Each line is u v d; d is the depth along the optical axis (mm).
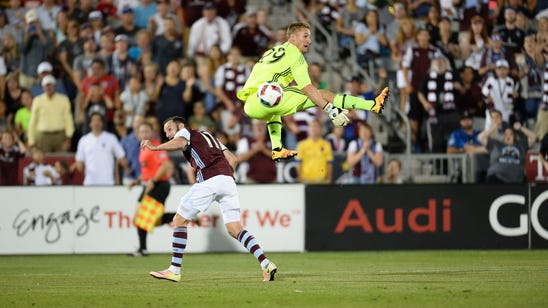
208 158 33219
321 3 68750
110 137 55906
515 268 39656
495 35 64875
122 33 65625
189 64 61594
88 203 52656
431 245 53812
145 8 66875
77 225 52531
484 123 62844
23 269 42031
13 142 57531
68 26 64625
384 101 32344
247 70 62812
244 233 33469
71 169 57281
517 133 58969
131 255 51719
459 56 64938
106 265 44312
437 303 25688
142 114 61156
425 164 59406
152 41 64750
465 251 52875
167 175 50375
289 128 61062
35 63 64188
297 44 33094
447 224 53875
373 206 53625
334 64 66750
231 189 33375
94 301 27312
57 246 52438
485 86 63188
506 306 24859
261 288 30750
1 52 64625
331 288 30531
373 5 67875
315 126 56375
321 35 68938
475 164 58594
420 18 67750
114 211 52688
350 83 61438
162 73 64250
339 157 58156
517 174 58688
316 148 56344
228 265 43594
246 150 58156
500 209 54031
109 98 60969
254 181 57406
